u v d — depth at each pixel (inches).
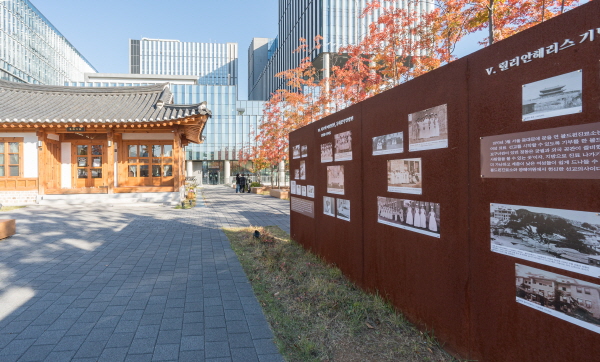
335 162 204.2
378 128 155.4
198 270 213.6
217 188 1555.1
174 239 308.0
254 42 3828.7
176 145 603.2
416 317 129.9
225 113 2129.7
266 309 153.6
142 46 4512.8
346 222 190.7
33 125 561.3
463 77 105.3
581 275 72.9
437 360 109.3
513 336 89.4
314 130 240.8
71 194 585.3
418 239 128.3
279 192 819.4
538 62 81.8
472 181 102.4
